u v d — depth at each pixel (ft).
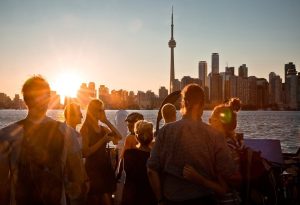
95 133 21.07
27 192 10.46
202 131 12.81
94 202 21.13
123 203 17.97
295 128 329.93
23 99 10.87
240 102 20.57
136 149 17.99
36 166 10.53
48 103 11.10
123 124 29.37
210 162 12.68
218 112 14.82
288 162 23.70
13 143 10.53
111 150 28.78
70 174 11.18
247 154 13.96
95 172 20.97
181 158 12.69
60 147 10.84
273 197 13.87
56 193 10.63
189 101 13.10
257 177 13.70
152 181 13.17
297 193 20.56
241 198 13.62
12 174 10.52
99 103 21.17
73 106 20.57
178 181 12.75
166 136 13.09
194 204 12.59
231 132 14.74
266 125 386.32
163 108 19.12
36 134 10.69
